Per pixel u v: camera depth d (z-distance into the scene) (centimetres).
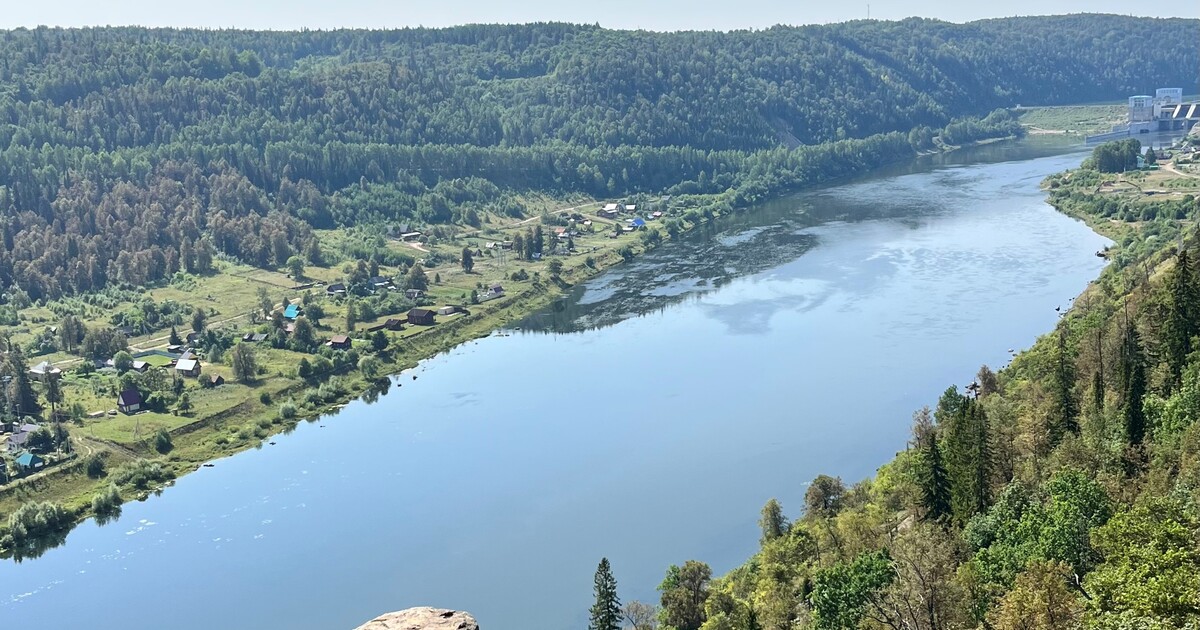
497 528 15888
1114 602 7044
